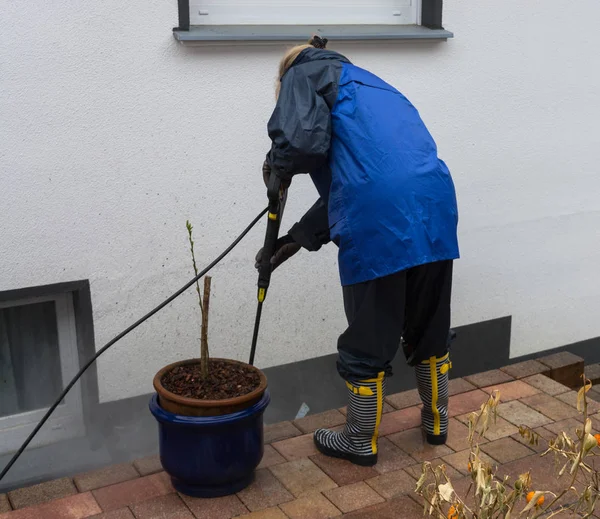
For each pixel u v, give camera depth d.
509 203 4.79
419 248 2.86
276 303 4.25
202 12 3.89
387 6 4.36
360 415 3.15
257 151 4.00
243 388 2.98
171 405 2.86
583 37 4.76
